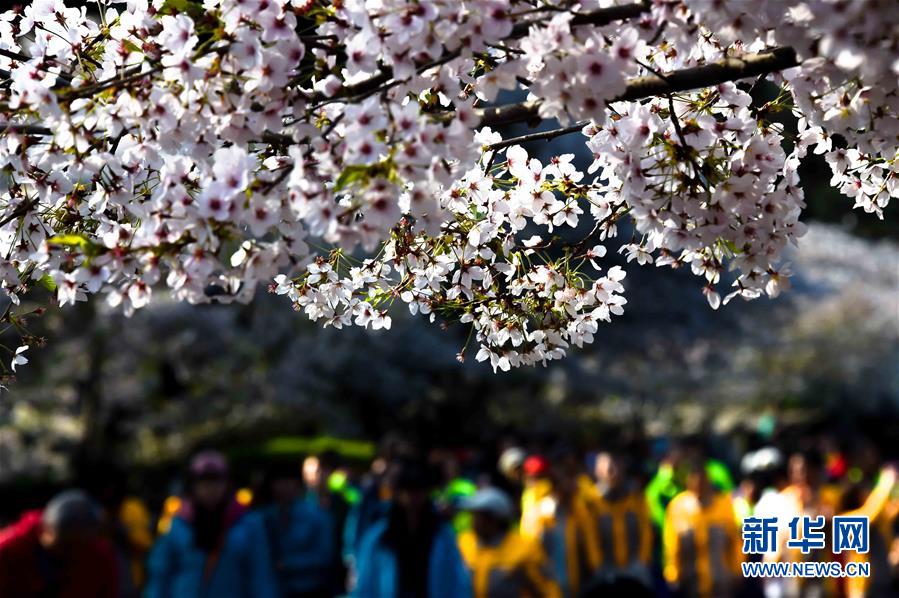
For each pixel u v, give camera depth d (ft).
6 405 46.73
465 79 7.18
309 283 8.07
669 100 7.17
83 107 6.81
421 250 8.03
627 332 69.82
